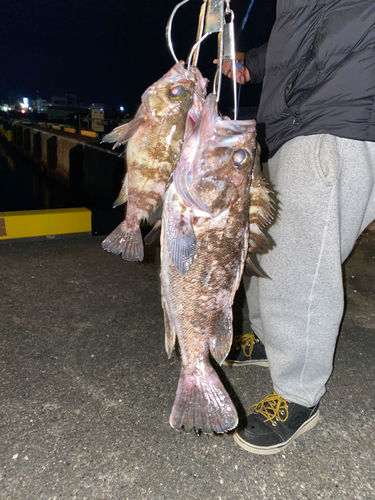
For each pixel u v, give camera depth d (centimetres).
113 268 377
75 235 452
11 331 265
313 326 175
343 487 168
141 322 290
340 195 161
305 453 185
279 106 167
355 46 146
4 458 172
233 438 191
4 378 222
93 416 200
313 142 155
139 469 171
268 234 172
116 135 139
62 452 177
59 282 339
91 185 2022
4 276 340
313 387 187
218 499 160
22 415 197
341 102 149
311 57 157
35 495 157
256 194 136
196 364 142
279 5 166
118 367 239
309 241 163
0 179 3206
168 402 213
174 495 160
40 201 2552
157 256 415
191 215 122
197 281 131
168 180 132
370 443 193
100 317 292
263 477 171
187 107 128
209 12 112
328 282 168
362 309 331
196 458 179
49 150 2819
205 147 117
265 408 190
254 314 235
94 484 163
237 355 243
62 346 255
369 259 432
